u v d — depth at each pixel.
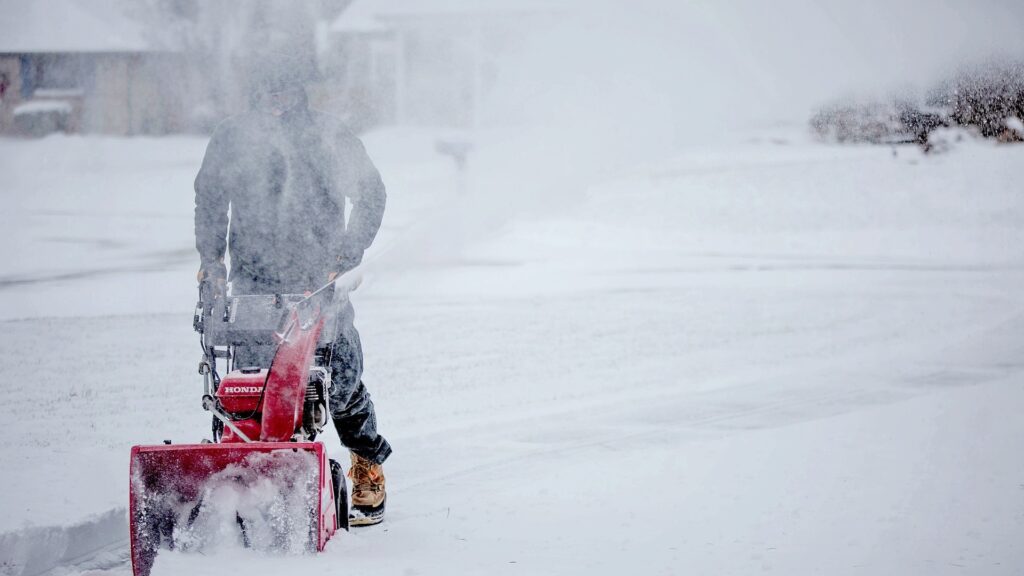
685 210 41.66
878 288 26.67
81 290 25.22
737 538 8.60
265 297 8.45
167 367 16.69
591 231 37.91
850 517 9.12
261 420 7.94
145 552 7.48
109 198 48.34
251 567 7.40
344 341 8.94
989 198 42.09
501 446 12.64
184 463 7.55
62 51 75.88
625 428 13.48
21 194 49.28
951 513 9.16
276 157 8.87
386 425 13.81
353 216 9.06
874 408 14.30
